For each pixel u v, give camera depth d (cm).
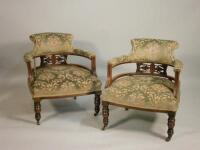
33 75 269
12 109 297
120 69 352
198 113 290
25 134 257
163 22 331
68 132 260
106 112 256
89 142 247
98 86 271
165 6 325
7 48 348
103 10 331
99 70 354
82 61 352
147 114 290
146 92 242
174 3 323
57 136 255
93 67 277
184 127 268
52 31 340
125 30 337
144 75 276
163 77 272
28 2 329
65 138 252
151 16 330
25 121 276
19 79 357
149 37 338
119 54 346
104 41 342
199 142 247
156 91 243
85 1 328
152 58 267
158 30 334
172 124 243
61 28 339
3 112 291
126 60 270
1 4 330
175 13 327
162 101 237
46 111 294
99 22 335
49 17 335
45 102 312
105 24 336
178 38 336
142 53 268
